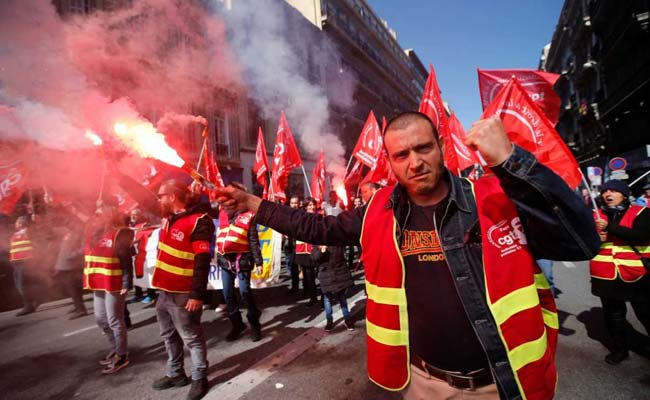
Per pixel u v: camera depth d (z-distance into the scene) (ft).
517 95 10.89
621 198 9.96
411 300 4.11
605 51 62.59
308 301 18.78
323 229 4.75
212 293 18.26
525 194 3.25
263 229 18.34
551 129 10.27
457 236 3.85
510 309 3.58
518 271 3.63
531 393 3.53
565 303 15.90
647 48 49.78
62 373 11.30
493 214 3.76
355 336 13.14
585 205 3.23
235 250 13.12
